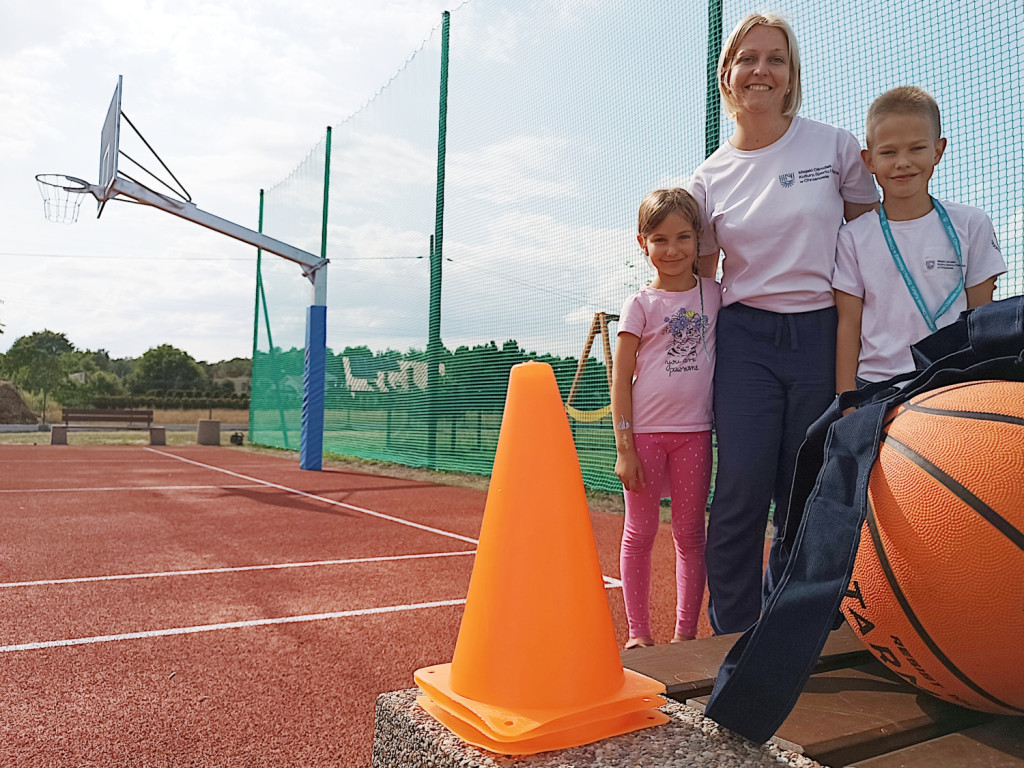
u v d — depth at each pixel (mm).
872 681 1628
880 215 2418
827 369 2525
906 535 1340
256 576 4430
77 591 4004
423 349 11500
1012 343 1444
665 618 3531
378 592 4055
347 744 2168
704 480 2730
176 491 9086
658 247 2740
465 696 1525
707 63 6543
